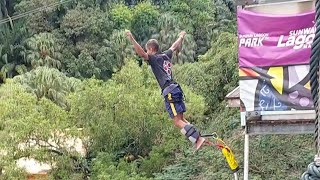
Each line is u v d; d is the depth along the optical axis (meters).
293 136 12.79
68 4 40.78
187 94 16.28
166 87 6.36
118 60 39.16
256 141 12.86
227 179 12.49
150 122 15.45
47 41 38.03
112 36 39.31
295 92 7.77
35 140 14.57
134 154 16.06
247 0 7.93
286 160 12.28
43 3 39.69
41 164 15.05
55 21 40.47
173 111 6.36
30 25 39.59
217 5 46.06
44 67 34.03
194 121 16.36
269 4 7.83
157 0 45.12
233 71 18.20
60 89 32.91
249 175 12.23
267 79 7.90
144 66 17.11
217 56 18.95
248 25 7.95
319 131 3.13
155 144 15.91
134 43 6.34
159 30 41.47
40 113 15.14
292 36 7.73
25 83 32.81
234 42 19.53
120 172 13.65
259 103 7.98
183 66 20.09
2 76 38.09
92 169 14.54
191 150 14.39
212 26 43.22
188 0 44.44
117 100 15.43
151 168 14.85
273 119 8.01
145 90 16.03
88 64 38.00
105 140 15.52
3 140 14.11
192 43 40.00
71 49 39.03
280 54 7.80
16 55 39.31
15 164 13.77
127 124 15.52
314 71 3.18
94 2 42.09
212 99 18.50
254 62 7.96
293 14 7.70
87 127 15.48
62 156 14.73
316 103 3.18
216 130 15.58
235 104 11.95
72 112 15.82
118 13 41.56
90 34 39.31
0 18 40.38
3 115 14.80
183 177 13.52
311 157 11.97
